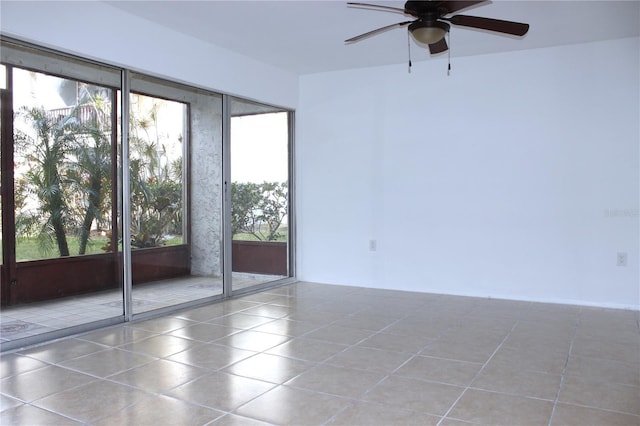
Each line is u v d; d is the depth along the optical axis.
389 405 2.55
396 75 5.55
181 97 4.69
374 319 4.30
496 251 5.14
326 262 6.05
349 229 5.88
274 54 5.18
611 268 4.70
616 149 4.63
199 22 4.21
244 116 5.41
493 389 2.75
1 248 3.47
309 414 2.45
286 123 6.04
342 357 3.29
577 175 4.79
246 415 2.44
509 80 5.01
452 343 3.60
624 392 2.71
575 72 4.75
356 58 5.32
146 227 4.41
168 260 4.62
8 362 3.19
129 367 3.10
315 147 6.03
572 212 4.82
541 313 4.49
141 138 4.34
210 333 3.87
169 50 4.37
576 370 3.04
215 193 5.10
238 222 5.37
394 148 5.59
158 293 4.53
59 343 3.60
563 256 4.87
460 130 5.25
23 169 3.56
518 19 4.08
